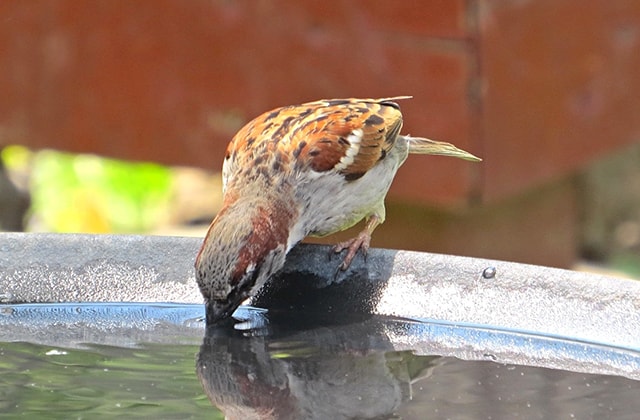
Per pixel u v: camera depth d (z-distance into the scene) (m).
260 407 5.88
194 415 5.75
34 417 5.72
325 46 10.91
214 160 11.80
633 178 17.36
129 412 5.77
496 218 12.35
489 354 6.66
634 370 6.32
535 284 6.93
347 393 6.04
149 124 12.05
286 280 7.62
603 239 17.27
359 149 8.48
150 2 11.73
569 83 10.98
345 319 7.34
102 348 6.82
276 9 11.07
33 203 17.22
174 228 18.06
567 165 11.13
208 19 11.46
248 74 11.38
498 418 5.60
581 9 10.92
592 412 5.69
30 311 7.41
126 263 7.58
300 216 8.15
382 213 9.09
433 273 7.22
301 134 8.34
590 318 6.68
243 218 7.56
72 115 12.42
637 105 11.41
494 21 10.30
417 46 10.45
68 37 12.23
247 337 7.07
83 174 17.39
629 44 11.25
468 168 10.60
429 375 6.32
